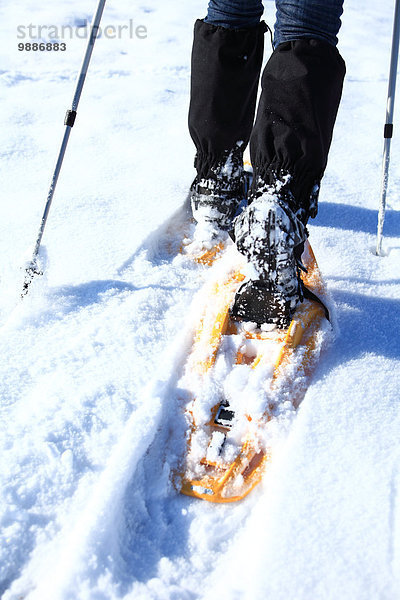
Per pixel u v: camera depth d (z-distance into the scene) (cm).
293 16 164
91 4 495
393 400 156
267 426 151
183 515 135
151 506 137
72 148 287
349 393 157
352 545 122
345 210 248
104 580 117
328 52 164
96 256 210
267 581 116
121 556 125
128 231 221
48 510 130
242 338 173
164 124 316
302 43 163
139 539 130
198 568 124
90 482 135
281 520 127
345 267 211
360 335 179
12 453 140
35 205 239
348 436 145
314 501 130
